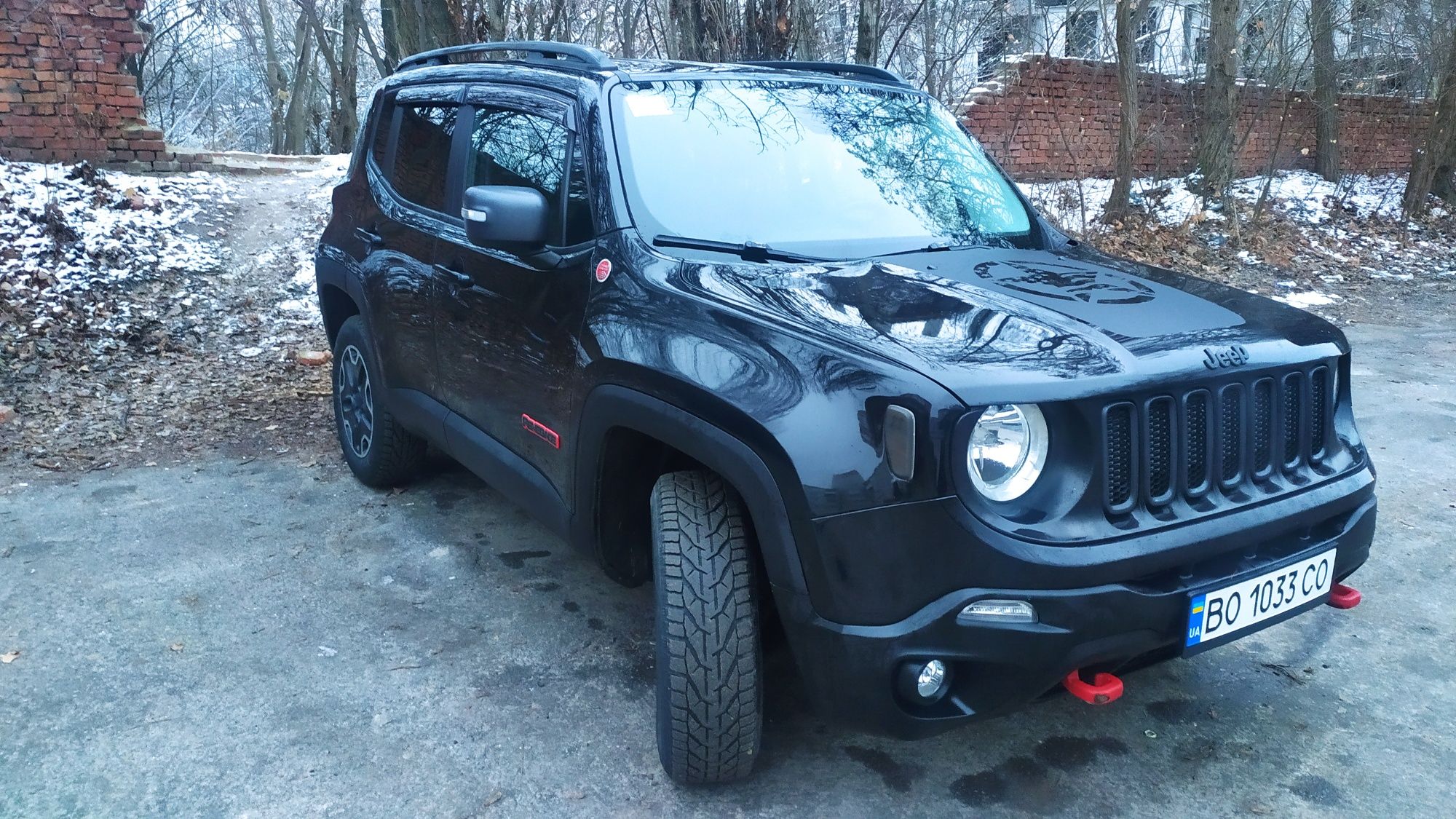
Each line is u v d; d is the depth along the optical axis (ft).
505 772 9.31
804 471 7.64
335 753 9.53
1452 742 9.87
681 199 10.46
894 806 8.93
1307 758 9.63
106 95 32.19
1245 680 10.98
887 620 7.55
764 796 9.05
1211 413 8.13
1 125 30.45
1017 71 44.88
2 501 15.30
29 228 25.93
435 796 8.97
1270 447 8.61
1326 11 50.26
